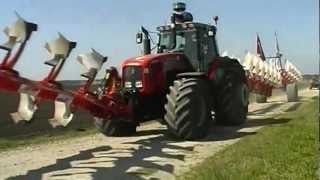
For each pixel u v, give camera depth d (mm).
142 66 12391
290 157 8516
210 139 12281
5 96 15016
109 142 12359
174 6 13984
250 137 11461
